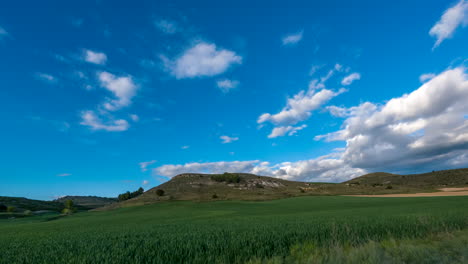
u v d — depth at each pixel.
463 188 106.69
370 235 10.19
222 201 100.00
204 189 142.25
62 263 7.18
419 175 173.12
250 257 7.41
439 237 9.36
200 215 50.41
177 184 155.25
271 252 7.91
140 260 6.91
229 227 16.19
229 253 7.59
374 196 95.31
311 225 13.92
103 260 7.16
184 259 7.30
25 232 27.44
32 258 8.12
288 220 21.75
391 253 7.08
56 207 142.75
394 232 10.67
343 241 9.16
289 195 116.44
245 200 102.69
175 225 23.67
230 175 166.38
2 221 63.47
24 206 125.25
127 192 149.00
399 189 119.94
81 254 8.09
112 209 96.62
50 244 11.58
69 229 28.70
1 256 8.53
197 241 9.42
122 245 9.44
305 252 7.78
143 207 92.00
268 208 66.62
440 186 126.94
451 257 6.50
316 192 125.12
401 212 26.50
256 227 14.60
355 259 6.46
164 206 90.62
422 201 56.59
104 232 18.94
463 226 11.80
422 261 6.28
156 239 10.83
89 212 91.62
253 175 194.00
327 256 6.89
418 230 10.91
